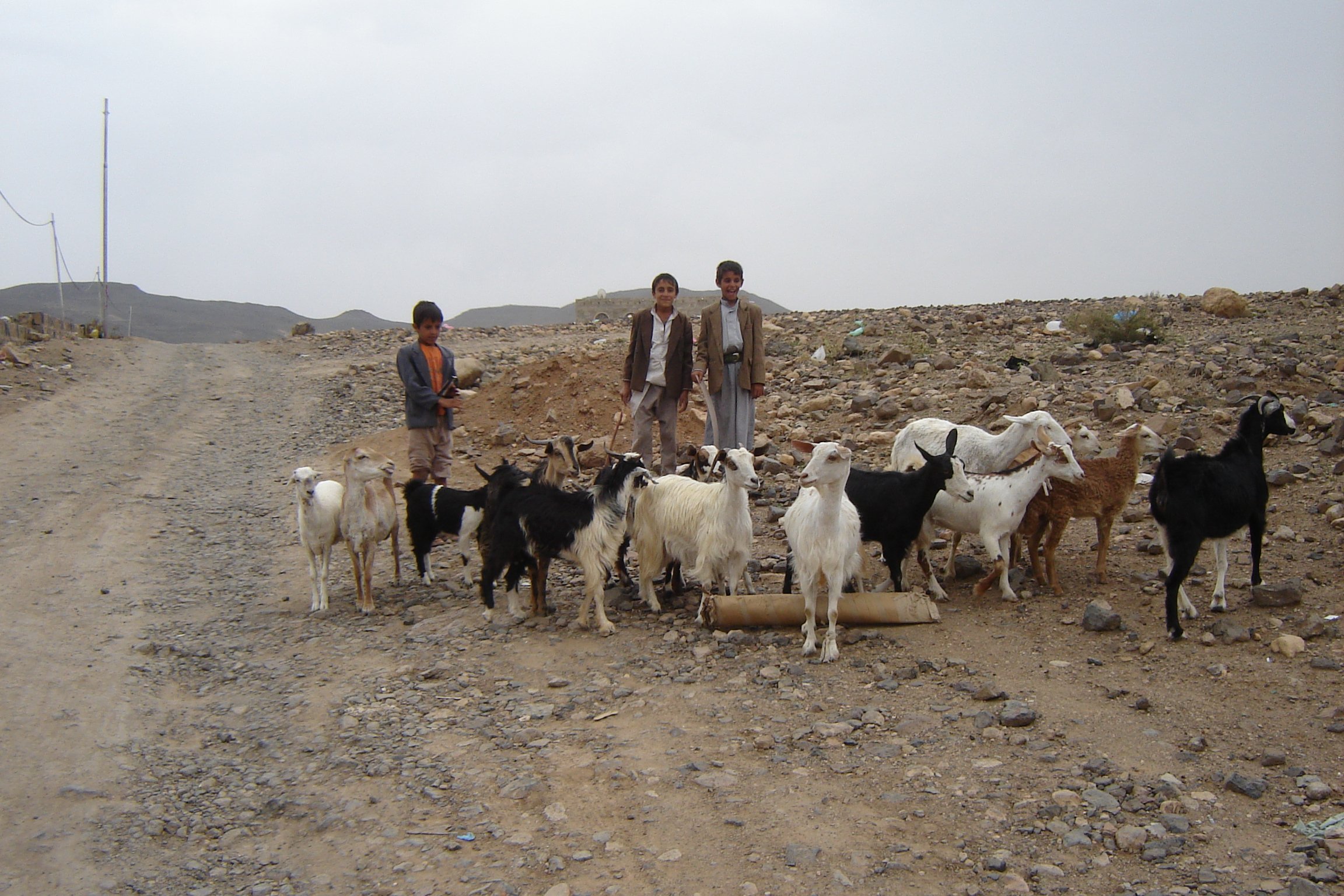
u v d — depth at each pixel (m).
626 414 13.80
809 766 5.02
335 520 8.06
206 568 9.65
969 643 6.40
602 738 5.52
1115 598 6.86
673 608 7.81
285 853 4.66
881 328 21.02
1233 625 6.01
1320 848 3.99
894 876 4.08
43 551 9.86
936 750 5.07
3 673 6.73
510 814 4.82
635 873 4.27
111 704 6.32
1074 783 4.64
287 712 6.17
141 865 4.58
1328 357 13.37
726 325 9.13
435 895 4.20
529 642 7.13
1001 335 19.08
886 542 7.02
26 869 4.55
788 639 6.78
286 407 19.84
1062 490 6.91
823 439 12.22
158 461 14.69
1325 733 4.83
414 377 9.16
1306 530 7.49
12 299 103.38
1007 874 4.02
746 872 4.21
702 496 7.23
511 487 7.62
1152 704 5.33
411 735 5.73
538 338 30.98
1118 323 17.19
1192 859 4.01
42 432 16.12
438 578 9.14
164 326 104.44
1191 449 9.59
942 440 8.16
